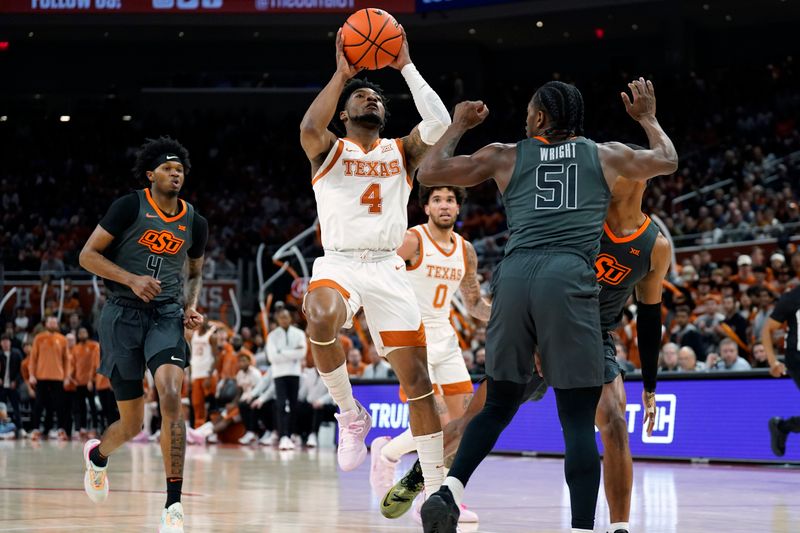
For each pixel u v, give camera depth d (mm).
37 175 26547
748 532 4336
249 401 13273
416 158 4383
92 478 4840
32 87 27594
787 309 7188
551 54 27000
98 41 27141
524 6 22875
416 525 4609
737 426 8695
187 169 4680
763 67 24000
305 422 12984
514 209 3578
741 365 9453
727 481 7086
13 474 7531
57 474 7551
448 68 26703
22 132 27531
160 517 4723
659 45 25891
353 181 4266
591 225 3488
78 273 19828
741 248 15680
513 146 3652
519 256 3494
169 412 4203
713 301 11281
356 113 4312
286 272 19016
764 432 8508
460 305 13383
